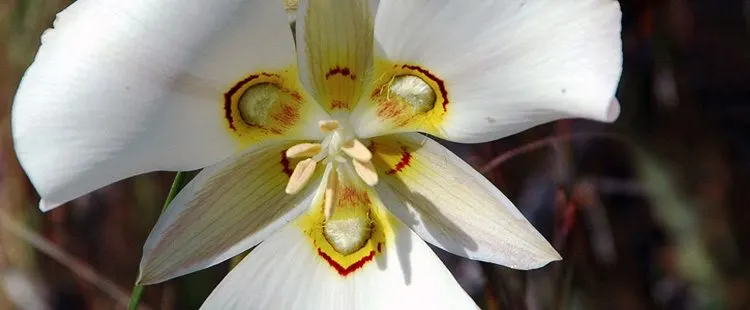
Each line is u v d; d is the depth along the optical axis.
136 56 0.10
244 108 0.12
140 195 0.20
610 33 0.10
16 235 0.21
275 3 0.11
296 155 0.12
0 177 0.20
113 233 0.21
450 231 0.12
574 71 0.10
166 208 0.12
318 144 0.12
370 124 0.12
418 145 0.12
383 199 0.12
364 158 0.12
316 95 0.12
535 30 0.10
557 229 0.18
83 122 0.10
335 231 0.12
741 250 0.21
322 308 0.12
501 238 0.11
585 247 0.20
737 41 0.22
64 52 0.10
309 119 0.12
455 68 0.11
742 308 0.20
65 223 0.21
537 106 0.11
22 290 0.21
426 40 0.11
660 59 0.21
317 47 0.11
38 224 0.21
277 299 0.12
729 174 0.21
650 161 0.20
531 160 0.20
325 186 0.12
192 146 0.11
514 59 0.11
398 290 0.12
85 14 0.10
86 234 0.21
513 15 0.10
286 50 0.11
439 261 0.12
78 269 0.18
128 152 0.11
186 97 0.11
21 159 0.10
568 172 0.18
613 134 0.20
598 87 0.10
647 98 0.21
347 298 0.12
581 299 0.20
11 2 0.19
